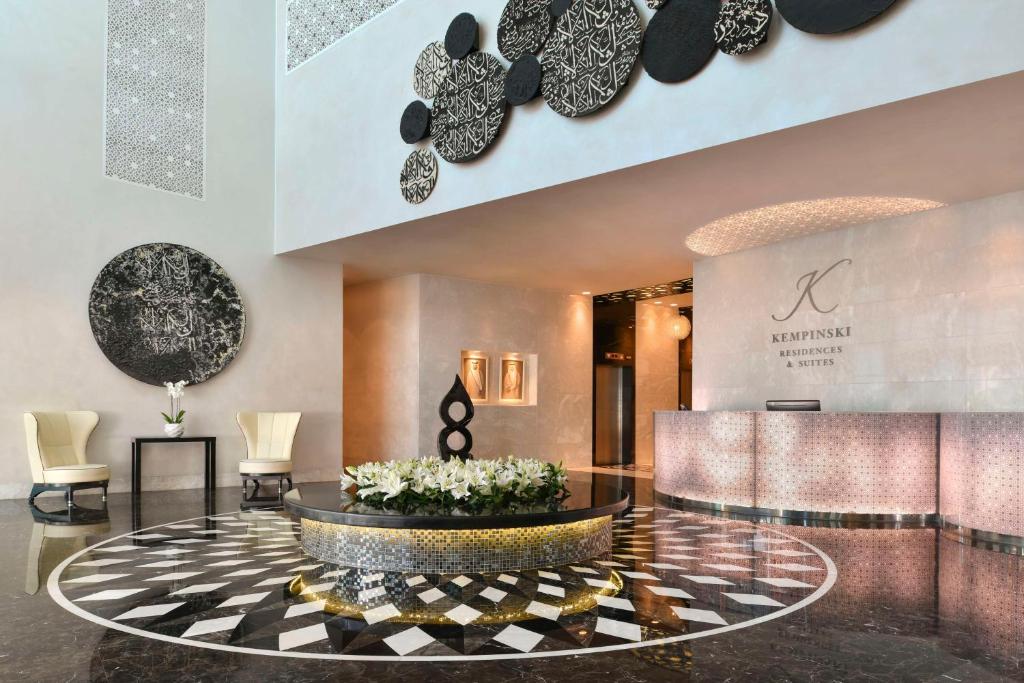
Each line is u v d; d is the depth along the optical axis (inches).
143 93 376.5
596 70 263.6
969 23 191.5
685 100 243.6
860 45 207.9
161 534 245.8
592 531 209.5
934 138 231.0
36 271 339.0
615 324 607.5
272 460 358.6
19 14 340.8
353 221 370.0
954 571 195.2
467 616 148.3
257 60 419.2
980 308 296.0
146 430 369.7
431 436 475.8
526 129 291.0
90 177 356.8
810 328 358.0
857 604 161.2
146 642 131.7
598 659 123.9
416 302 476.1
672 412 341.4
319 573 185.9
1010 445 236.8
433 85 329.4
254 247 412.5
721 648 130.5
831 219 332.2
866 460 283.4
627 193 292.2
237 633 137.2
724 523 276.1
